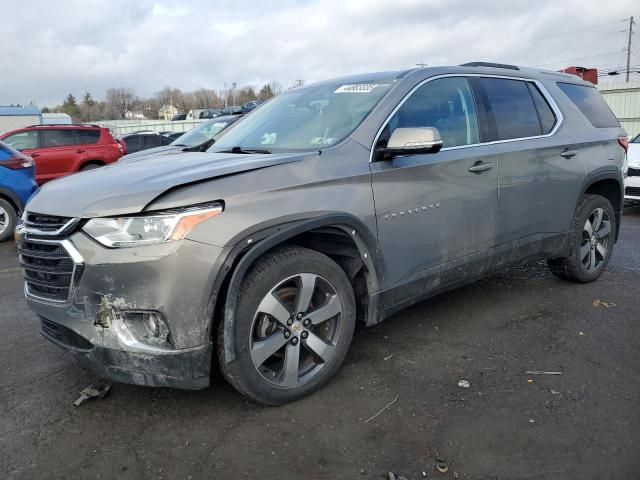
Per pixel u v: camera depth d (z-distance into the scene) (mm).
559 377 3230
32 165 8602
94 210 2588
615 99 24531
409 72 3713
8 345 3891
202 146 4086
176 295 2545
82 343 2732
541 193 4270
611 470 2398
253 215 2705
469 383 3182
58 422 2861
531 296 4699
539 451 2535
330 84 4047
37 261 2861
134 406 2998
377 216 3189
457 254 3713
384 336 3875
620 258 6078
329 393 3098
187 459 2537
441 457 2508
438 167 3508
